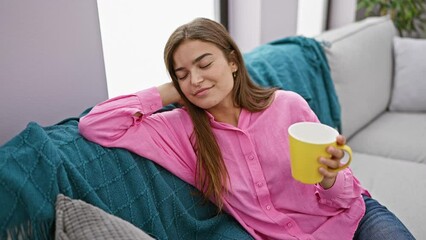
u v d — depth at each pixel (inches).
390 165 63.9
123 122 35.9
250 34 73.4
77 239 25.9
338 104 64.9
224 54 36.9
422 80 78.9
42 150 30.5
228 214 41.9
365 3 97.1
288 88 56.4
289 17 81.4
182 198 39.2
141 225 35.3
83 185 31.5
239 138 39.5
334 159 29.5
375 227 39.4
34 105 38.4
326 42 68.9
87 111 40.9
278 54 60.1
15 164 28.9
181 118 40.2
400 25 99.8
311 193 39.4
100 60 43.8
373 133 74.5
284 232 39.3
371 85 76.0
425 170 61.7
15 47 35.6
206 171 39.0
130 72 53.6
